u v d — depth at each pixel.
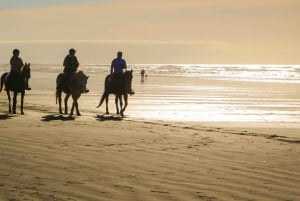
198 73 121.00
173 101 34.78
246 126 20.11
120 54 23.44
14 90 21.81
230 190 8.30
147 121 19.64
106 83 23.48
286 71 150.62
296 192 8.22
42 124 17.34
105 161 10.66
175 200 7.67
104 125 17.47
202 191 8.22
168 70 151.25
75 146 12.49
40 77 82.50
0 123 17.39
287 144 13.59
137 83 65.50
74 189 8.28
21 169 9.74
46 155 11.20
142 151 11.97
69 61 22.19
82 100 34.16
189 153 11.77
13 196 7.79
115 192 8.11
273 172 9.72
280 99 38.50
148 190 8.25
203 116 24.62
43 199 7.64
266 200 7.73
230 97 40.06
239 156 11.47
